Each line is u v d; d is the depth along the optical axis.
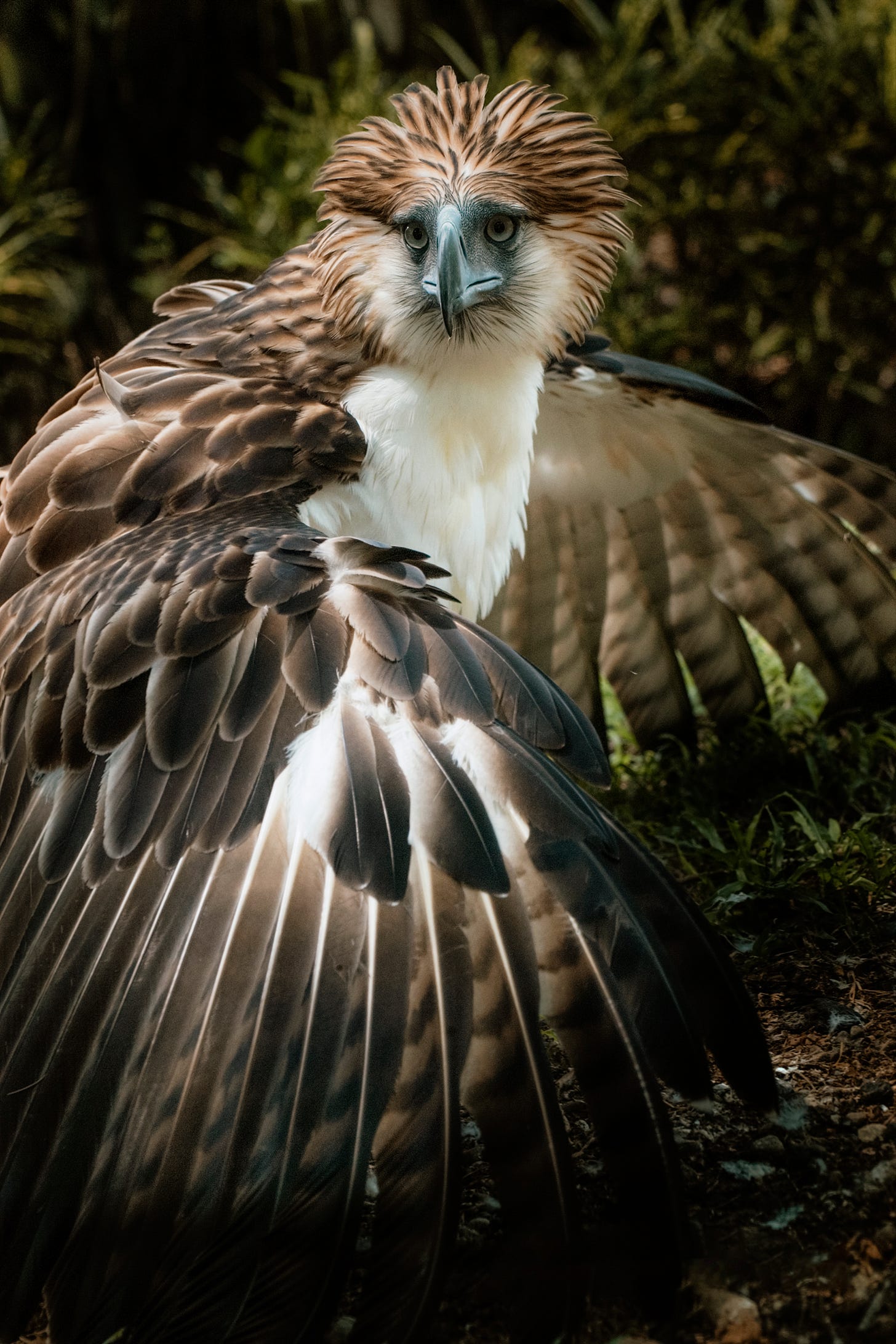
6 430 16.83
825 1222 5.20
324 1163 4.68
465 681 5.13
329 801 4.98
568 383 7.71
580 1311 4.54
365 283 6.48
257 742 5.07
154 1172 4.73
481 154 6.39
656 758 9.01
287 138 16.12
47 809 5.43
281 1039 4.80
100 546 5.95
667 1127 4.76
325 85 17.36
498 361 6.59
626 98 15.29
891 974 6.63
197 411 6.29
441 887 4.96
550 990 4.96
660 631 8.91
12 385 16.84
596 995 4.91
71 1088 4.86
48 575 5.98
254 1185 4.70
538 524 8.64
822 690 9.29
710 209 14.90
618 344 14.74
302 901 4.96
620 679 9.02
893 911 7.07
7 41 17.39
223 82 17.92
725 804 8.43
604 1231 5.13
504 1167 4.71
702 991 5.19
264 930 4.94
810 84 14.77
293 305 6.74
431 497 6.61
